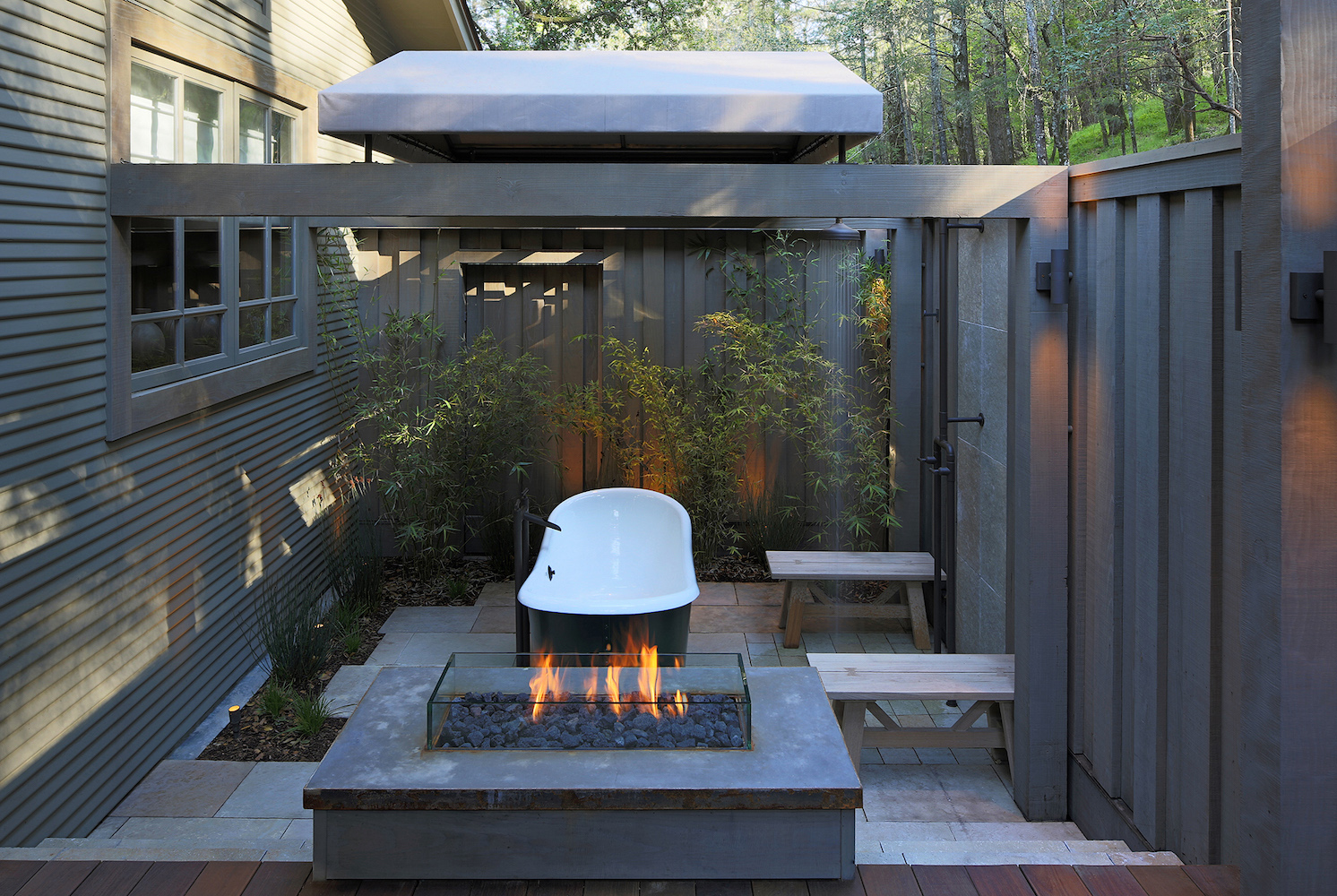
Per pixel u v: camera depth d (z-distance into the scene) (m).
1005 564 4.16
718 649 5.21
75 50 3.45
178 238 4.26
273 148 5.43
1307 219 1.82
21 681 3.08
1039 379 3.37
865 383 6.64
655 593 5.39
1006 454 4.14
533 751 2.52
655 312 6.74
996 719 3.73
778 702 2.81
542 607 4.24
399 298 6.73
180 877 2.38
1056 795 3.47
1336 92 1.81
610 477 6.92
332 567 5.99
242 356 4.96
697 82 3.90
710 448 6.63
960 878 2.37
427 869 2.36
